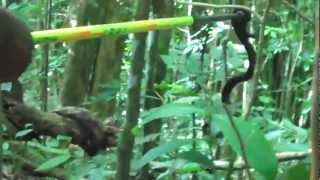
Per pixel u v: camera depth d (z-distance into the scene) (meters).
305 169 1.82
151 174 2.50
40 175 2.86
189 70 2.24
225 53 2.47
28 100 4.20
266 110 4.06
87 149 3.28
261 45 2.73
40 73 4.25
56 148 3.03
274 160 1.66
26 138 3.22
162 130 3.07
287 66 5.09
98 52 4.12
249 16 1.91
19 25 1.49
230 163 2.08
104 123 3.38
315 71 1.47
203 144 2.71
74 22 4.56
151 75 2.72
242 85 4.13
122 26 1.70
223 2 4.21
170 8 2.94
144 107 2.75
